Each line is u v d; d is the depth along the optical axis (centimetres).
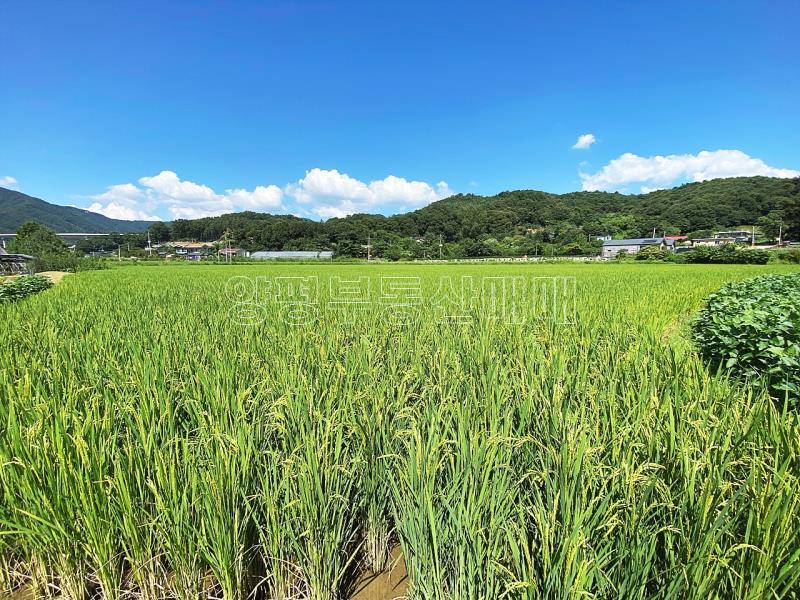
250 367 450
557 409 311
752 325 512
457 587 216
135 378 379
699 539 195
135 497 251
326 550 244
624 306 950
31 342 562
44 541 242
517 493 248
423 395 365
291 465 259
